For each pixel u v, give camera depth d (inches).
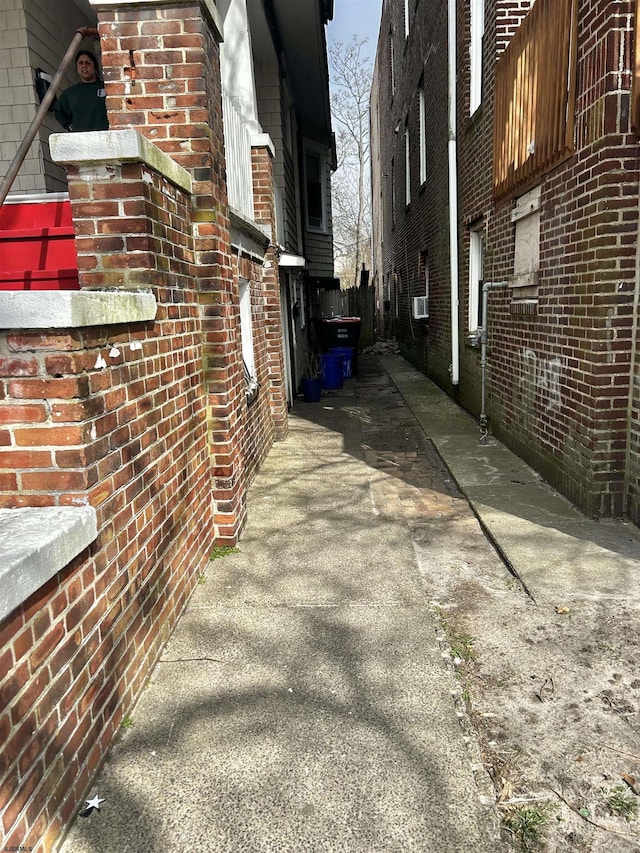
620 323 145.9
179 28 129.1
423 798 74.6
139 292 100.3
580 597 121.0
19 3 180.4
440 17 360.8
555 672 98.5
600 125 140.6
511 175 211.9
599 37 140.0
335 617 117.3
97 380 79.1
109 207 103.4
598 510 156.3
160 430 106.0
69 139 100.3
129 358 91.3
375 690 95.1
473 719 88.3
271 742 84.4
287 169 372.5
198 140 132.0
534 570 131.9
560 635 108.7
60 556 66.3
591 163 146.4
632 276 143.2
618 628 110.2
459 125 315.6
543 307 186.9
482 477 199.8
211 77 136.3
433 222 419.2
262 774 78.8
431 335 448.8
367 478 211.9
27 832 62.0
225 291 143.6
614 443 152.6
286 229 354.6
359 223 1380.4
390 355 710.5
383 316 964.0
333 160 639.8
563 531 151.3
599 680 96.2
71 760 71.7
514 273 217.6
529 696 93.0
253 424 214.5
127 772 79.6
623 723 86.8
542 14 177.3
